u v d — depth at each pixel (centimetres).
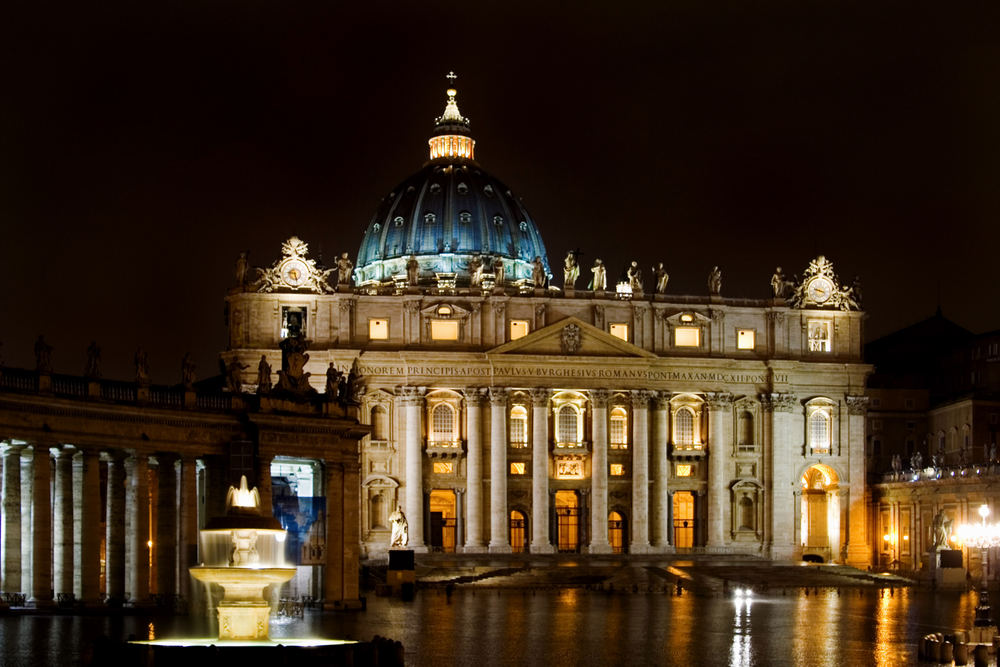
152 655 5222
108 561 8069
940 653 6138
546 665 5991
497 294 16312
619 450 16512
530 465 16312
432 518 16312
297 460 8875
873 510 17075
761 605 10338
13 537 7656
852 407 16975
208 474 8338
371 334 16125
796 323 16962
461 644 6881
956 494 14625
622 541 16612
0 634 6506
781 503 16700
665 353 16650
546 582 13688
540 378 16225
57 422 7512
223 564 6159
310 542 8575
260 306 15888
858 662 6134
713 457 16588
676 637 7331
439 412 16200
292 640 6406
